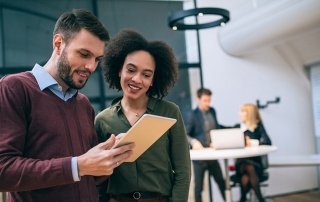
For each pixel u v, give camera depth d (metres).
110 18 4.40
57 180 0.89
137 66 1.36
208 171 4.04
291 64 5.00
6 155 0.89
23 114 0.98
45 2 4.12
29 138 0.99
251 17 3.71
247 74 4.75
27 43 4.02
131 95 1.38
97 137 1.30
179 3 4.70
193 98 4.61
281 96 4.93
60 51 1.06
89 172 0.92
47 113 1.02
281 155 4.86
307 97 5.05
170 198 1.38
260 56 4.82
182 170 1.40
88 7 4.30
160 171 1.37
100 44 1.06
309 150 5.05
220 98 4.62
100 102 4.28
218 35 4.56
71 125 1.08
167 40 4.65
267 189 4.80
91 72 1.07
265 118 4.83
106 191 1.41
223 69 4.66
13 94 0.97
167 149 1.41
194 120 3.80
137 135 1.00
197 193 3.69
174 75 1.50
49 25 4.12
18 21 4.00
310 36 4.36
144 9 4.57
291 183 4.95
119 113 1.43
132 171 1.35
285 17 3.27
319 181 5.09
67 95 1.12
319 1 2.87
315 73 4.95
